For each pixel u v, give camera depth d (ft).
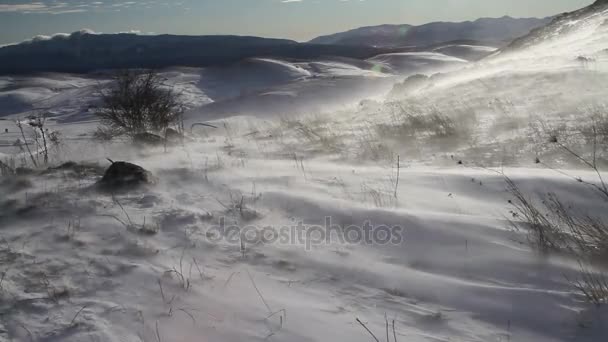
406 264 11.69
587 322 8.75
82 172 22.12
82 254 12.57
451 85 53.31
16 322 9.34
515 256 11.48
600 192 14.79
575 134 22.76
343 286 10.70
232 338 8.69
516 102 34.42
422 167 20.93
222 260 12.15
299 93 217.97
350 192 17.38
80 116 207.00
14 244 13.37
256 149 29.25
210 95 510.17
